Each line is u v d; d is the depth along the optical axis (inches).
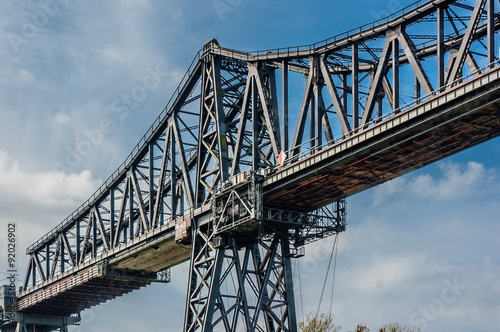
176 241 4411.9
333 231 4028.1
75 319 6879.9
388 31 3326.8
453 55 3316.9
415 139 3213.6
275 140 3909.9
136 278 5467.5
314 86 3676.2
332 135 3656.5
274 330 4030.5
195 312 4052.7
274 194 3806.6
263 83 4025.6
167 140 4766.2
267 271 4020.7
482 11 2999.5
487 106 2947.8
